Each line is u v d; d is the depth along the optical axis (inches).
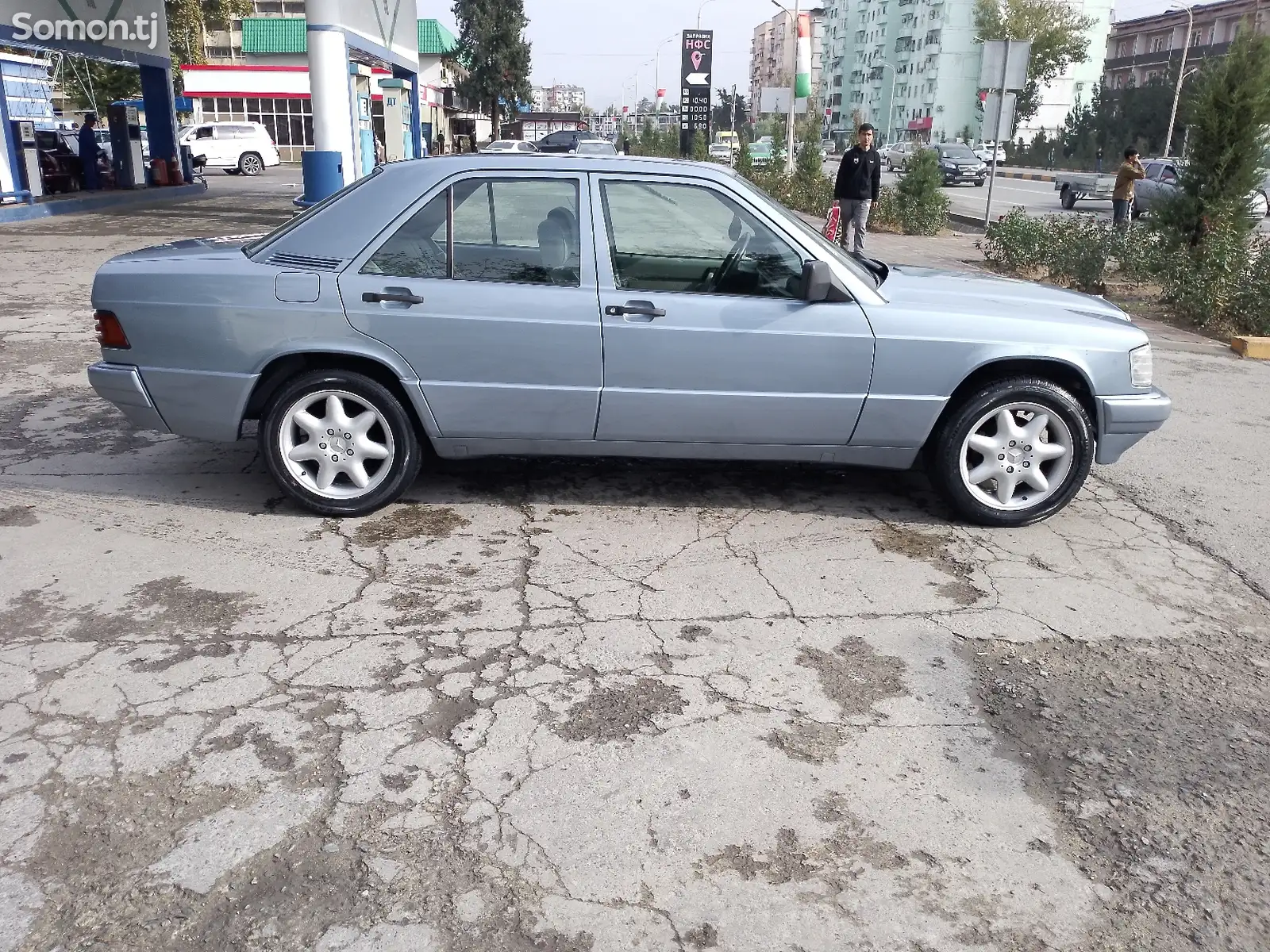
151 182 1093.1
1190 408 309.0
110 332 191.8
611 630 158.2
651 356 188.9
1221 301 429.7
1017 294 213.5
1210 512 221.0
